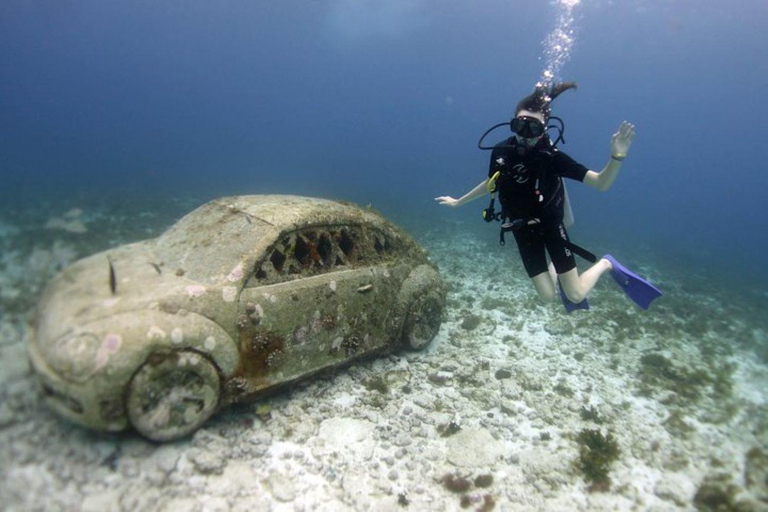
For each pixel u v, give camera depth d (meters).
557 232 4.21
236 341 3.57
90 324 2.98
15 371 3.39
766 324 9.52
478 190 5.09
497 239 15.48
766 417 5.13
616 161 3.63
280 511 3.19
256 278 3.80
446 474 3.76
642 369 6.07
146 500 2.95
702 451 4.39
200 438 3.47
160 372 3.08
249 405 4.07
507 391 5.06
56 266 4.93
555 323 7.24
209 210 4.56
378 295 4.89
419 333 5.53
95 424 2.96
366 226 4.95
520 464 3.97
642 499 3.72
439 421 4.43
